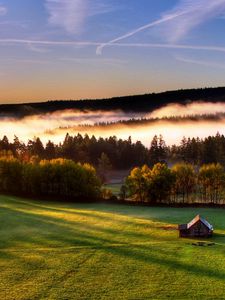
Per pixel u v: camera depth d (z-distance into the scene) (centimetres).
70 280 5200
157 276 5300
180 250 6444
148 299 4609
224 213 9900
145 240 7119
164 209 10550
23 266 5734
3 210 9950
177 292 4784
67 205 11075
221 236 7425
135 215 9550
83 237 7338
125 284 5050
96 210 10269
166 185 11719
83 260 5975
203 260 5909
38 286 5009
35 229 7994
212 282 5078
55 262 5900
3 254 6316
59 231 7825
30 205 10906
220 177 12175
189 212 10044
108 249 6544
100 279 5222
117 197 12812
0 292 4838
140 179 11838
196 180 12288
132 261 5909
